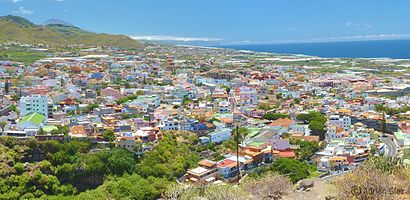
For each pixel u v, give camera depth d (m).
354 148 134.25
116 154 112.44
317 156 128.38
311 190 46.16
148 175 107.62
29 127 124.38
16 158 104.94
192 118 157.38
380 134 162.50
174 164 112.88
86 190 103.88
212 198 43.62
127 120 150.62
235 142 137.00
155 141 127.94
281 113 184.50
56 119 148.62
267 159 125.50
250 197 44.31
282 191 45.34
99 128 132.75
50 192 101.25
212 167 112.12
